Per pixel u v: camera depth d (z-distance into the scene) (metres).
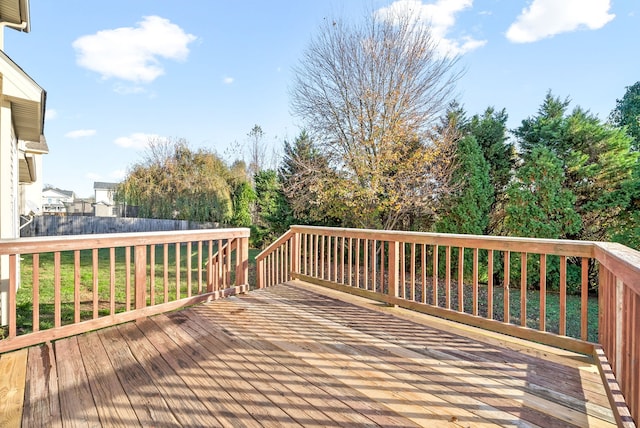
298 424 1.72
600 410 1.82
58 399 1.97
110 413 1.83
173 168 16.64
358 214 9.12
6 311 4.02
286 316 3.55
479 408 1.86
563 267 2.64
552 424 1.70
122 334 3.01
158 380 2.19
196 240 3.98
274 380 2.19
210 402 1.93
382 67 9.22
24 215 12.34
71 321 4.40
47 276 7.17
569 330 5.68
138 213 16.86
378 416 1.79
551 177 7.42
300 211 10.85
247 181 16.84
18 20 5.59
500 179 8.84
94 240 3.04
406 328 3.20
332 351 2.66
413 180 8.65
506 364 2.42
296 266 5.27
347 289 4.46
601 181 7.32
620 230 7.17
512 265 7.73
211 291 4.24
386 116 8.99
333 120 9.75
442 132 8.78
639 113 11.82
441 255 8.70
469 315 3.17
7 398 1.98
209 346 2.75
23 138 6.70
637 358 1.50
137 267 3.38
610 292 2.16
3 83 3.97
